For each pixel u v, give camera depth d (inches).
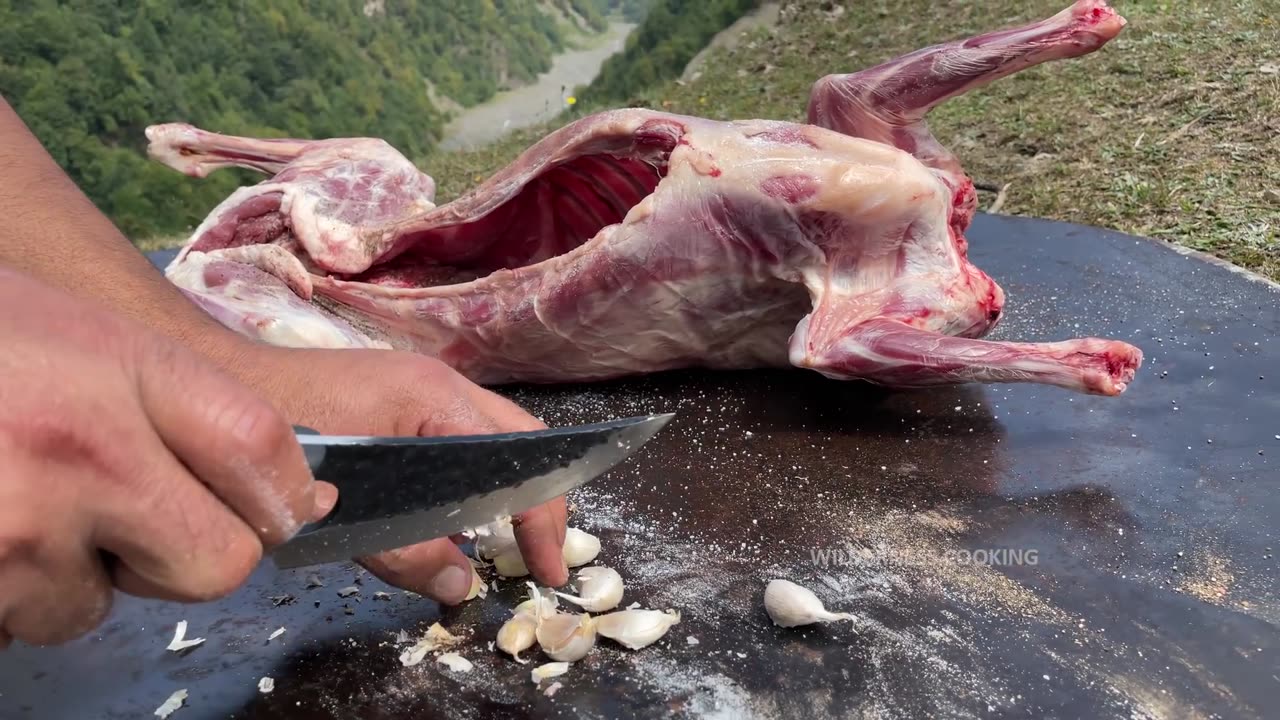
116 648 55.9
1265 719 49.8
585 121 82.4
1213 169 156.0
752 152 74.0
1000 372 70.8
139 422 26.4
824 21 374.6
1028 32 79.1
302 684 53.2
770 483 72.2
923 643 55.8
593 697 52.6
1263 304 93.4
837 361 74.9
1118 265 104.7
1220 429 74.5
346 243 94.4
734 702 52.0
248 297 87.2
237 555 28.9
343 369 53.6
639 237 76.5
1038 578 60.7
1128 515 65.7
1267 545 62.1
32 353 24.7
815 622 57.0
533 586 56.8
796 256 76.6
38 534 25.8
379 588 60.3
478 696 52.5
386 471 40.1
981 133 207.8
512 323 83.9
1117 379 68.7
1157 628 56.1
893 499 69.4
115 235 54.7
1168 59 213.0
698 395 86.4
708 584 61.6
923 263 76.9
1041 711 50.9
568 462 45.7
